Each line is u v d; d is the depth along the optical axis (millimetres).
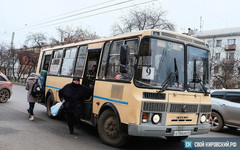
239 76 29062
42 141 6582
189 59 6676
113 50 7039
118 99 6320
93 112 7363
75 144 6539
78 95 7363
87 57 8273
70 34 39688
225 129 11180
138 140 7637
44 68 11766
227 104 9789
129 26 32062
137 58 5988
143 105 5695
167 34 6387
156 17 32219
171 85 6184
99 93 7168
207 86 6996
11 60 49344
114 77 6723
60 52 10383
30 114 9578
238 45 48969
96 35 40000
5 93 14547
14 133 7211
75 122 8586
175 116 6121
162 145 7227
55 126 8742
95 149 6184
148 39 6109
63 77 9523
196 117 6566
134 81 5887
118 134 6418
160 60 6180
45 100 10875
